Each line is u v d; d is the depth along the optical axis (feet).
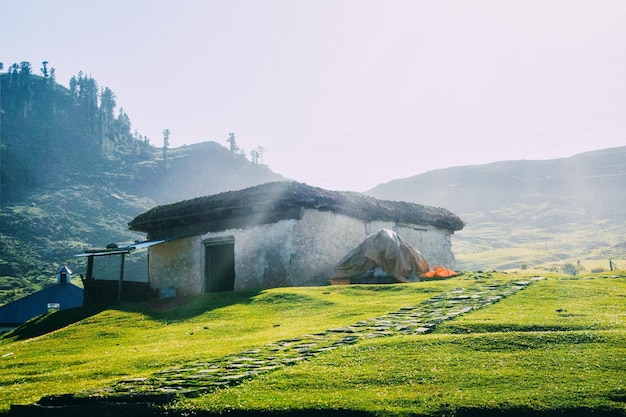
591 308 48.78
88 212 605.73
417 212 109.50
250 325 55.83
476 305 53.16
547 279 68.33
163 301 78.84
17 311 196.44
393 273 82.89
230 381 32.24
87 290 90.79
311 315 58.08
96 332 61.77
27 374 41.78
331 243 89.71
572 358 31.65
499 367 31.01
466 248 437.99
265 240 84.99
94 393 30.91
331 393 28.91
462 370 30.91
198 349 44.42
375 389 29.09
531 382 28.32
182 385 32.04
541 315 45.57
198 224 93.91
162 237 98.12
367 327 46.52
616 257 297.12
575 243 411.75
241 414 27.35
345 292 69.00
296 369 33.60
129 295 95.55
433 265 113.50
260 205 85.30
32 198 609.83
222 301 72.33
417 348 35.99
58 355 51.21
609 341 34.50
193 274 92.17
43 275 404.57
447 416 25.25
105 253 91.25
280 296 68.95
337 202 90.43
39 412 30.07
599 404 25.25
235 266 87.25
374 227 100.07
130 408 28.89
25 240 492.13
